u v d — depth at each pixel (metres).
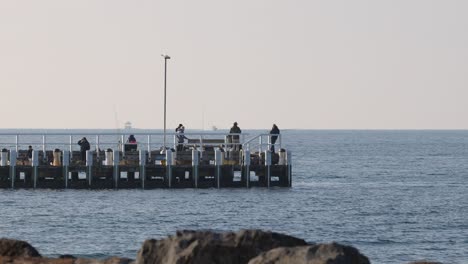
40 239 114.88
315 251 48.59
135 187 172.12
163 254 52.09
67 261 56.66
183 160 174.25
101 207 148.25
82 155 176.88
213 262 51.28
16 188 170.88
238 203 156.38
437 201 174.75
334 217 143.25
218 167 174.25
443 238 120.44
